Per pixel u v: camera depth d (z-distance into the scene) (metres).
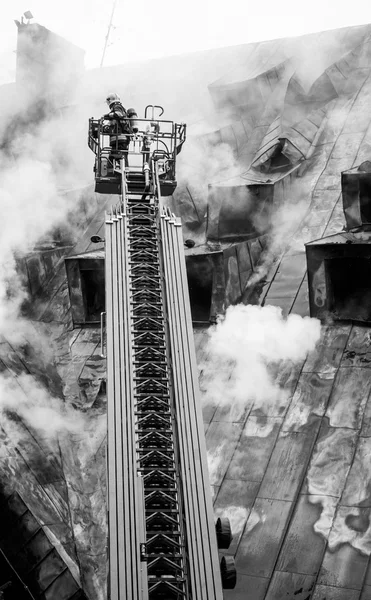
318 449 22.48
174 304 19.78
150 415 18.11
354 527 20.27
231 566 16.55
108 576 16.22
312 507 21.08
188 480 17.23
